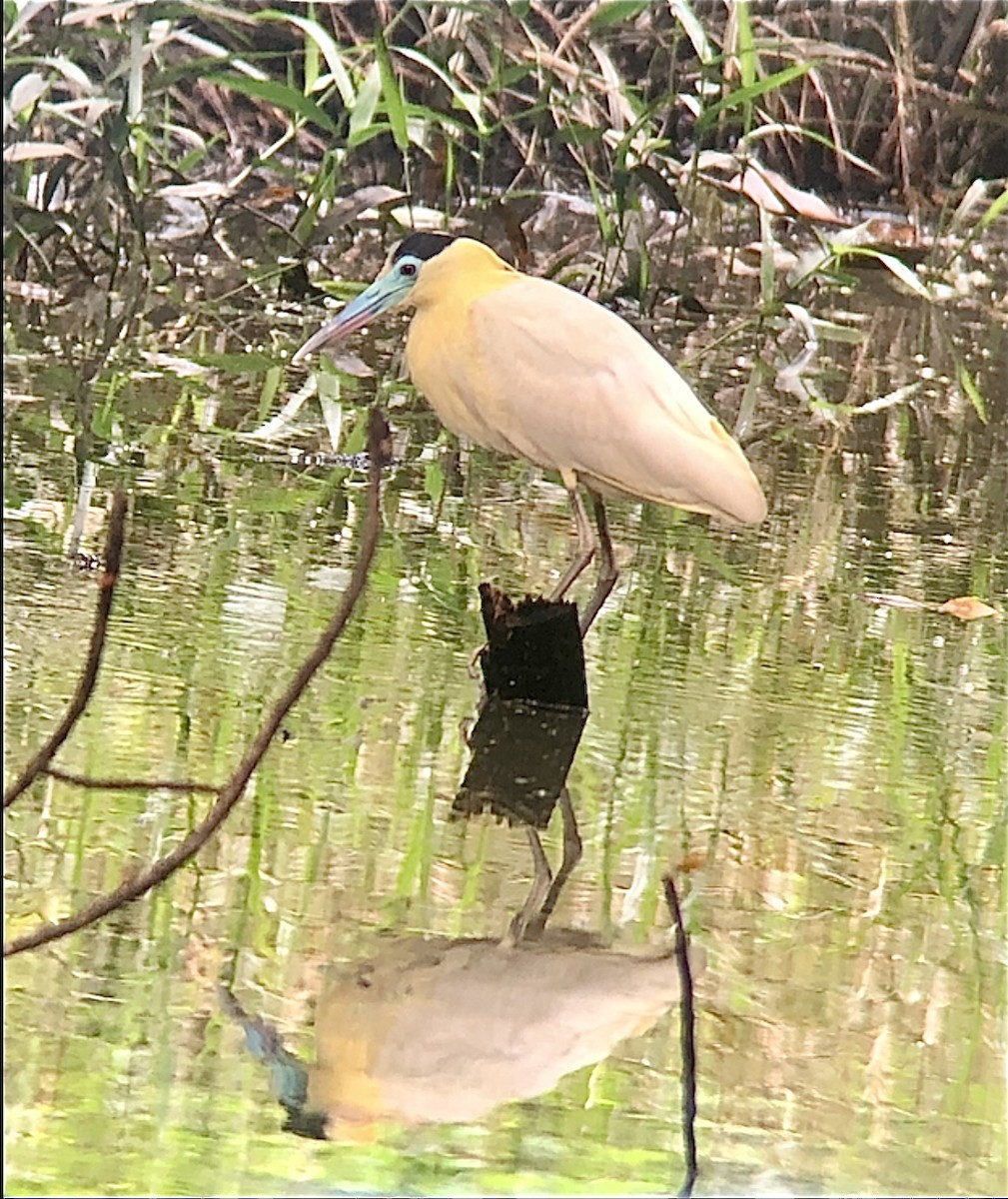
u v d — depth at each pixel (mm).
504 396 10797
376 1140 5742
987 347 20062
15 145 17844
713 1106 6121
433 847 7848
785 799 8641
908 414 16828
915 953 7293
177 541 11562
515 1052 6344
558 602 9383
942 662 10656
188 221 20938
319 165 21250
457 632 10477
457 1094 6070
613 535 12633
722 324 19438
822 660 10531
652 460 10508
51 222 18000
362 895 7359
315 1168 5578
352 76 20016
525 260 18688
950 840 8352
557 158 22312
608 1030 6539
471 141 21531
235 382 16047
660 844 8086
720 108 19000
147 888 6480
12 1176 5363
